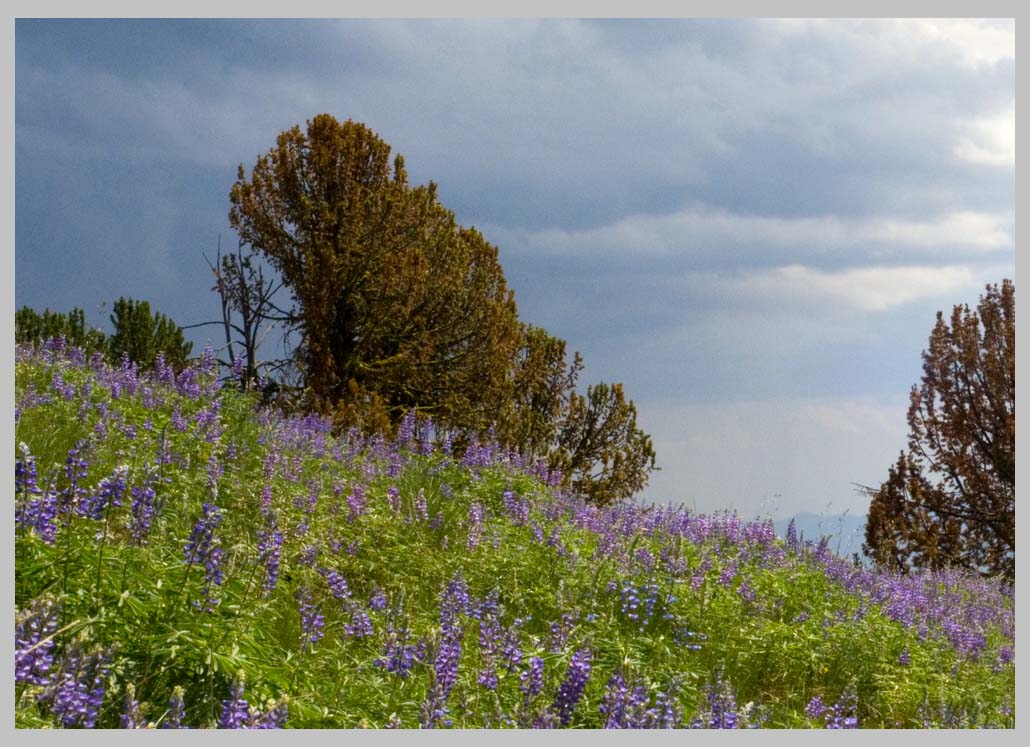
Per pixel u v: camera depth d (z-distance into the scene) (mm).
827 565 13672
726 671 8312
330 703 5527
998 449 22484
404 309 24375
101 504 5996
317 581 8414
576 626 7906
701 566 11359
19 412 9992
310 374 23672
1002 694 9078
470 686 6172
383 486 13094
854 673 8922
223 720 4590
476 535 10773
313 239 24094
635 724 5379
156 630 5277
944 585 15758
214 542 5887
